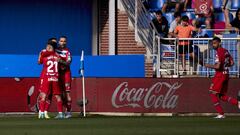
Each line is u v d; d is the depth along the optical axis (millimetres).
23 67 65312
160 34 72125
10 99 62000
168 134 33719
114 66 66062
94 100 62094
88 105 62094
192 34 72188
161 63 67625
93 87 62188
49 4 77125
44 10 77062
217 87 54094
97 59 66062
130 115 60906
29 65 65500
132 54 70438
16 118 53375
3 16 76250
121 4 72562
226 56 54062
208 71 65812
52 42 53938
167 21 73000
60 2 77438
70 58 54656
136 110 61562
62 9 77312
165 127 39688
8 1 76312
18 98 62156
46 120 49438
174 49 67312
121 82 61781
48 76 53750
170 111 61500
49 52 53781
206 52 66062
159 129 37719
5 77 62031
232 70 65750
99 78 62031
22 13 76688
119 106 61781
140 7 70688
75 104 62250
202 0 74188
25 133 34688
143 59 66062
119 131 36031
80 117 55156
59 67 54656
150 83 61375
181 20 72875
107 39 76062
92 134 33812
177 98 61375
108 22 75812
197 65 66250
